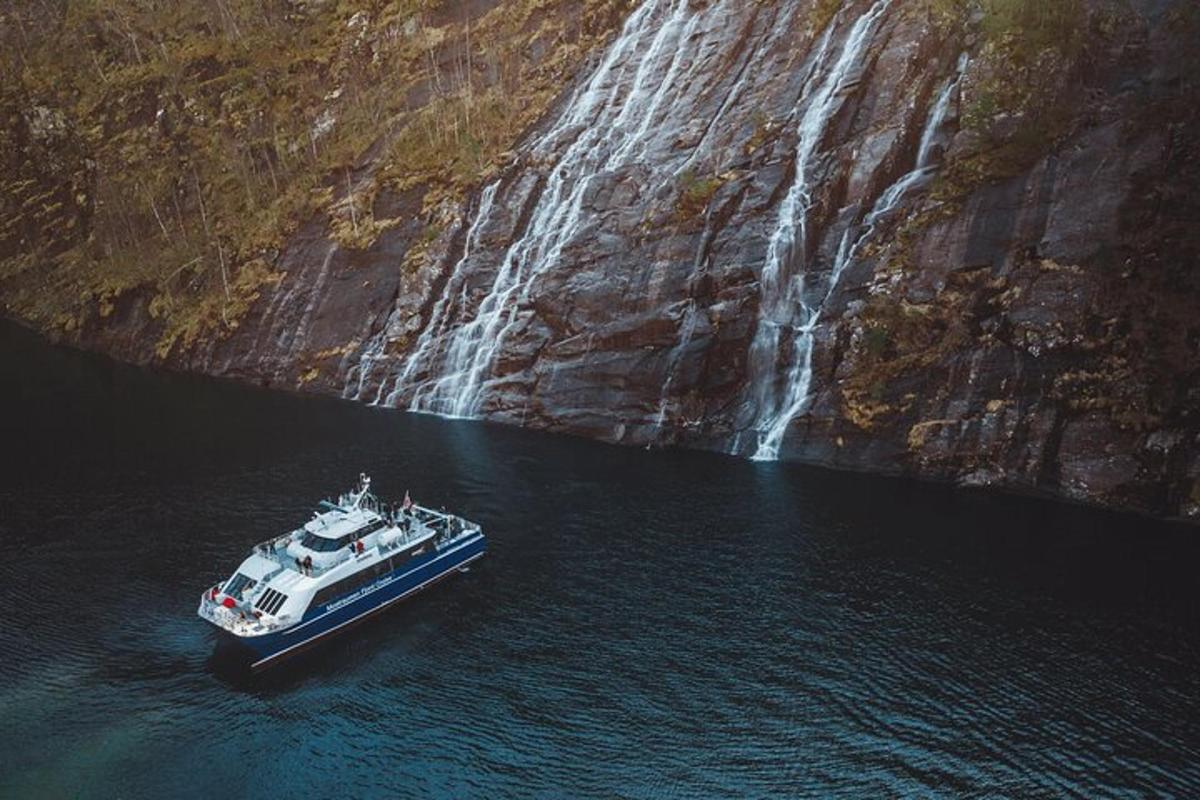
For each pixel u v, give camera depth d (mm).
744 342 66062
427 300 79812
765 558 49594
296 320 85125
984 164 63094
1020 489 56188
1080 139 60781
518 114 89375
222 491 59125
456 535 50094
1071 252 58125
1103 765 35062
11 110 115812
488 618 45406
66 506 57188
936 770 35094
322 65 105375
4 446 67438
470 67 95062
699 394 66250
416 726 38406
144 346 92250
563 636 43781
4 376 86000
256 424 72125
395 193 87938
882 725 37438
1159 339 54500
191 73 110188
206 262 93750
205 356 87812
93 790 35156
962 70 67875
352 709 39531
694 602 45938
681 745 36812
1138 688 38938
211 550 51875
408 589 47188
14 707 39625
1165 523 52094
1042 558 48750
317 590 43719
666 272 69500
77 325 97875
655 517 54562
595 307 70938
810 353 63844
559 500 56969
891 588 46438
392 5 105062
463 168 85500
